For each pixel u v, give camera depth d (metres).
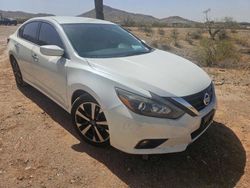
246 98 6.33
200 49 13.02
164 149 3.45
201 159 3.95
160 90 3.43
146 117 3.33
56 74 4.51
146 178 3.55
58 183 3.44
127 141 3.46
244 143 4.39
